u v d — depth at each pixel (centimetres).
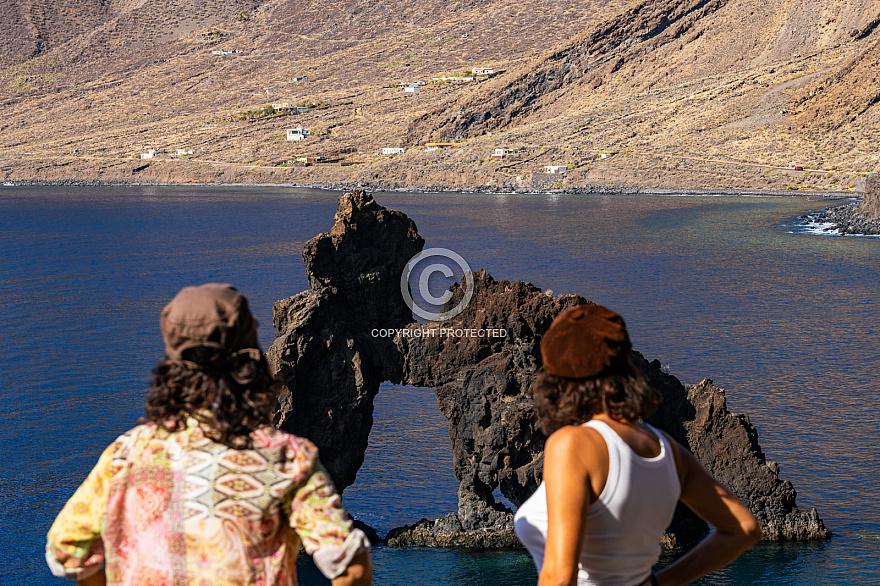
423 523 5056
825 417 7438
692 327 11625
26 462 6638
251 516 354
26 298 14650
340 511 369
